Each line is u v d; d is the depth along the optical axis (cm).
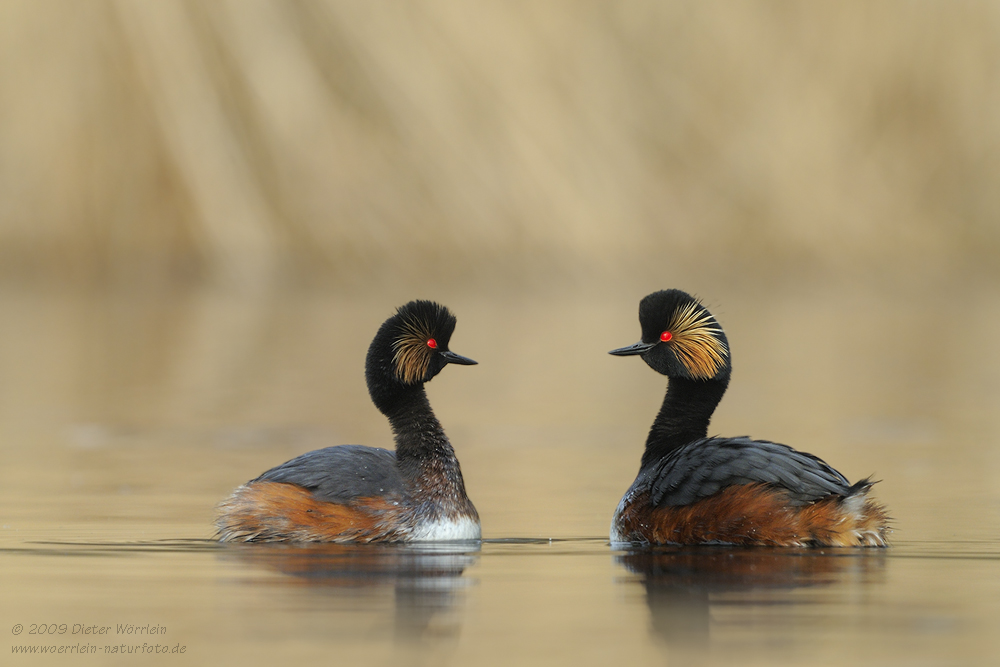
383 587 768
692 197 4400
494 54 4197
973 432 1708
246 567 838
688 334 1046
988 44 4891
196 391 2102
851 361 2627
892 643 628
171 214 3822
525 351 2711
